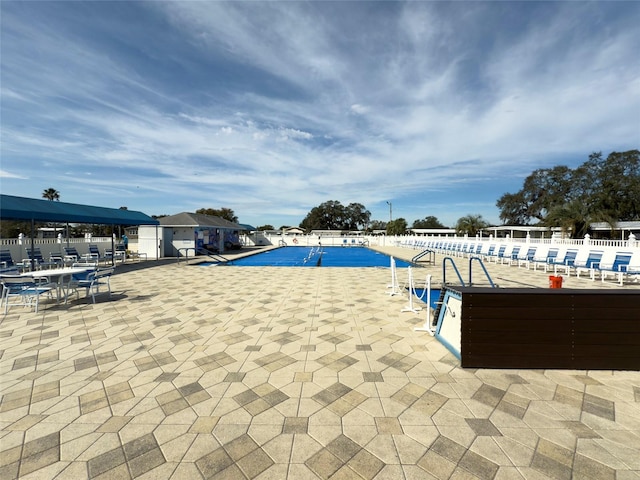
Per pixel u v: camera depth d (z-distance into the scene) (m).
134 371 3.34
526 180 43.09
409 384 3.03
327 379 3.14
